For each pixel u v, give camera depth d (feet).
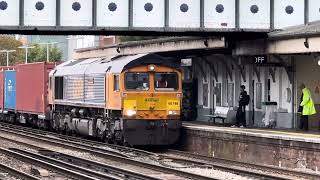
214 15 158.30
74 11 153.79
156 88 160.56
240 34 163.73
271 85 177.27
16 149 159.22
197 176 107.76
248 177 111.75
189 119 211.82
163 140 160.97
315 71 165.89
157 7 156.25
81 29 153.89
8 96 272.10
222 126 171.12
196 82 212.23
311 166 120.37
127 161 133.18
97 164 125.39
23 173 109.91
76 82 188.85
